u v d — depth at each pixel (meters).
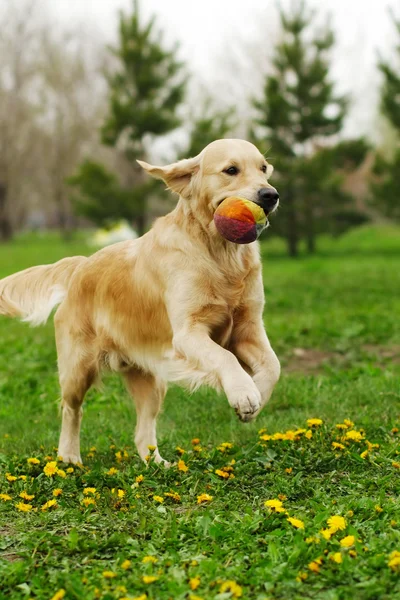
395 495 4.27
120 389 8.17
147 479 4.63
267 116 29.61
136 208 30.31
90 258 5.71
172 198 30.78
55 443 6.10
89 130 53.34
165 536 3.65
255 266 5.04
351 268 24.34
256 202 4.75
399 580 3.09
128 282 5.30
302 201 30.72
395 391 6.97
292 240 31.62
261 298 5.10
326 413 6.31
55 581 3.22
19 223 66.75
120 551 3.55
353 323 11.48
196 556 3.39
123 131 30.62
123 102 30.30
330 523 3.58
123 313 5.32
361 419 5.90
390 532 3.58
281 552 3.41
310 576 3.18
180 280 4.93
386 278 20.30
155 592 3.12
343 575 3.15
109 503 4.18
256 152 5.00
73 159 53.88
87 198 33.97
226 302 4.96
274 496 4.24
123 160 37.66
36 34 52.94
